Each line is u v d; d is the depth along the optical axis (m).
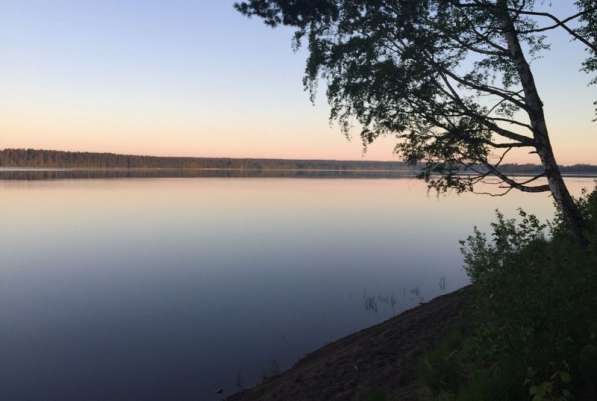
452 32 7.37
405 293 16.81
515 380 3.96
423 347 7.24
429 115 7.84
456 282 18.41
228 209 50.69
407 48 7.63
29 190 74.75
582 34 7.78
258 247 27.22
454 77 7.90
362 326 13.19
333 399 6.66
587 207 6.77
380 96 8.04
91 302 15.73
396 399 5.61
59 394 9.18
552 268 4.23
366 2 7.79
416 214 47.19
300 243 28.78
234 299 16.12
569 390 3.70
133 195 67.69
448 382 5.02
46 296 16.42
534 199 65.69
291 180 142.00
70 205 52.53
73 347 11.63
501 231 4.64
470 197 73.12
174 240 29.75
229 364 10.59
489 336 4.41
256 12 9.00
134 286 17.91
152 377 9.94
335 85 8.42
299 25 8.87
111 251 25.66
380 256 24.47
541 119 7.52
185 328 13.10
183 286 17.91
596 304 3.98
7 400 8.73
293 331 12.80
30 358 10.85
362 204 59.44
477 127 7.75
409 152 8.23
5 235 31.55
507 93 7.94
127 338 12.23
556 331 4.01
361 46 7.88
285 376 9.24
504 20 7.25
